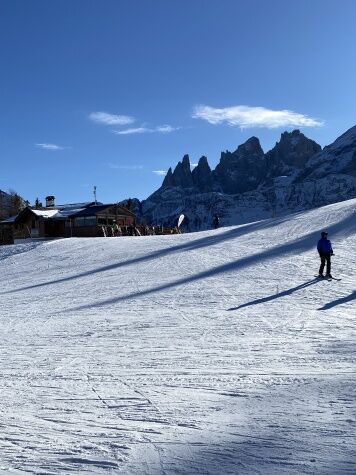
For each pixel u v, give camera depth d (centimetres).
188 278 2277
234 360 828
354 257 2442
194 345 984
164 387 677
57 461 445
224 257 2866
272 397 606
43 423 549
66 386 709
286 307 1463
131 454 453
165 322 1302
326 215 3938
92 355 934
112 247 3975
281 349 905
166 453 452
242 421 526
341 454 430
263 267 2392
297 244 2997
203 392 645
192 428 512
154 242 4031
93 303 1803
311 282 1928
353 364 762
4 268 3488
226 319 1303
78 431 520
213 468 417
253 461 426
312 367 754
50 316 1557
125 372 779
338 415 527
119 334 1160
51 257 3753
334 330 1089
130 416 560
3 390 701
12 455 462
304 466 411
